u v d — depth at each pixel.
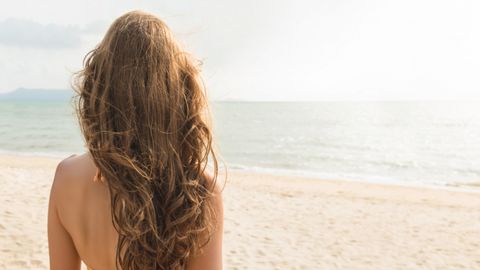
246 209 9.64
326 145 32.75
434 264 6.66
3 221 7.18
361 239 7.78
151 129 1.08
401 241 7.77
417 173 20.08
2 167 14.36
